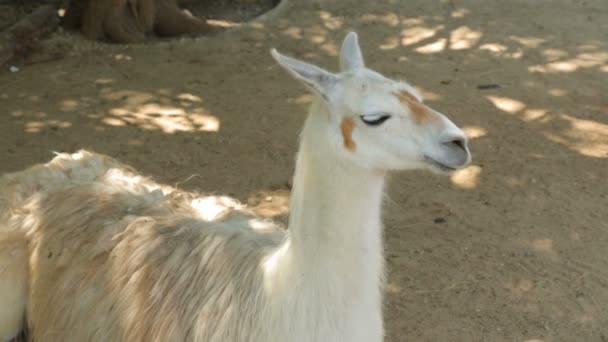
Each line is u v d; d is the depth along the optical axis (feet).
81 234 19.17
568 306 25.30
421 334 24.08
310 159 15.34
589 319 24.72
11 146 36.11
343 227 15.15
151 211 19.53
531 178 33.50
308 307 15.31
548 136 37.50
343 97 15.16
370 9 56.95
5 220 20.07
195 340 17.06
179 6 59.93
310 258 15.28
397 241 28.94
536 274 26.91
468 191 32.50
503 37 51.24
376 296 16.08
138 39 52.06
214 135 37.63
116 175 21.31
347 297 15.35
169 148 36.27
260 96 42.22
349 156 15.03
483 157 35.37
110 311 18.39
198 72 45.85
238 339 16.40
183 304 17.44
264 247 17.22
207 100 41.81
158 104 41.27
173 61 47.67
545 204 31.45
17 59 47.11
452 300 25.66
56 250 19.30
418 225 30.01
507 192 32.40
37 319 19.71
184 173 34.01
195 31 54.44
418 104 15.21
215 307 16.92
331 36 52.16
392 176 33.58
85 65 46.91
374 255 15.61
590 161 35.01
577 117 39.63
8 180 20.95
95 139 37.04
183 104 41.27
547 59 47.50
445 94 42.39
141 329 17.84
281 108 40.70
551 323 24.56
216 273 17.26
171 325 17.43
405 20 54.85
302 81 15.29
